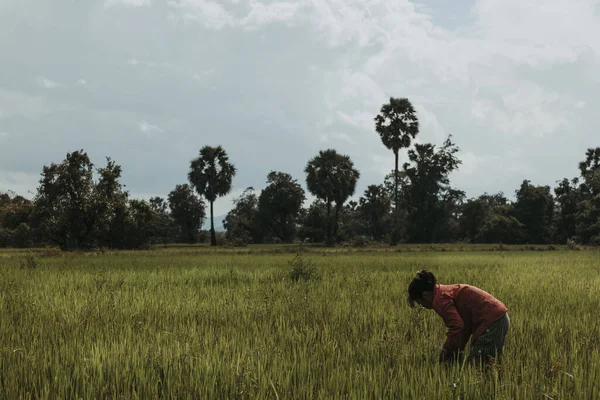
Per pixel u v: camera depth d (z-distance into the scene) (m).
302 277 14.98
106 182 52.91
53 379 4.89
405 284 13.80
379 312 8.58
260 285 13.30
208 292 11.86
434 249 52.66
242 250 47.97
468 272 18.31
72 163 50.84
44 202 50.94
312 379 4.93
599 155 92.31
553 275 17.36
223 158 75.75
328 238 72.50
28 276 16.14
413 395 4.47
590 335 6.58
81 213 51.22
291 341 6.52
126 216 55.69
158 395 4.64
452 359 5.38
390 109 65.94
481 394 4.55
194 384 4.74
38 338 6.71
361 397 4.47
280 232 98.75
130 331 6.86
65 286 12.94
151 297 10.69
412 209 87.88
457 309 5.39
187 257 31.84
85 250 49.44
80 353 5.77
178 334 6.82
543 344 6.29
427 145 86.50
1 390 4.62
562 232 93.00
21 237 65.88
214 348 5.98
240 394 4.47
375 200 99.38
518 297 10.99
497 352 5.26
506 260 29.14
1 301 9.80
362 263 25.25
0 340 6.55
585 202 76.69
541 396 4.45
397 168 66.56
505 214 92.88
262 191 96.81
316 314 8.39
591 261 28.11
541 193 91.38
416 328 7.11
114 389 4.70
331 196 71.50
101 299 10.31
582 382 4.82
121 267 20.92
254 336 6.82
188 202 107.44
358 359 5.76
